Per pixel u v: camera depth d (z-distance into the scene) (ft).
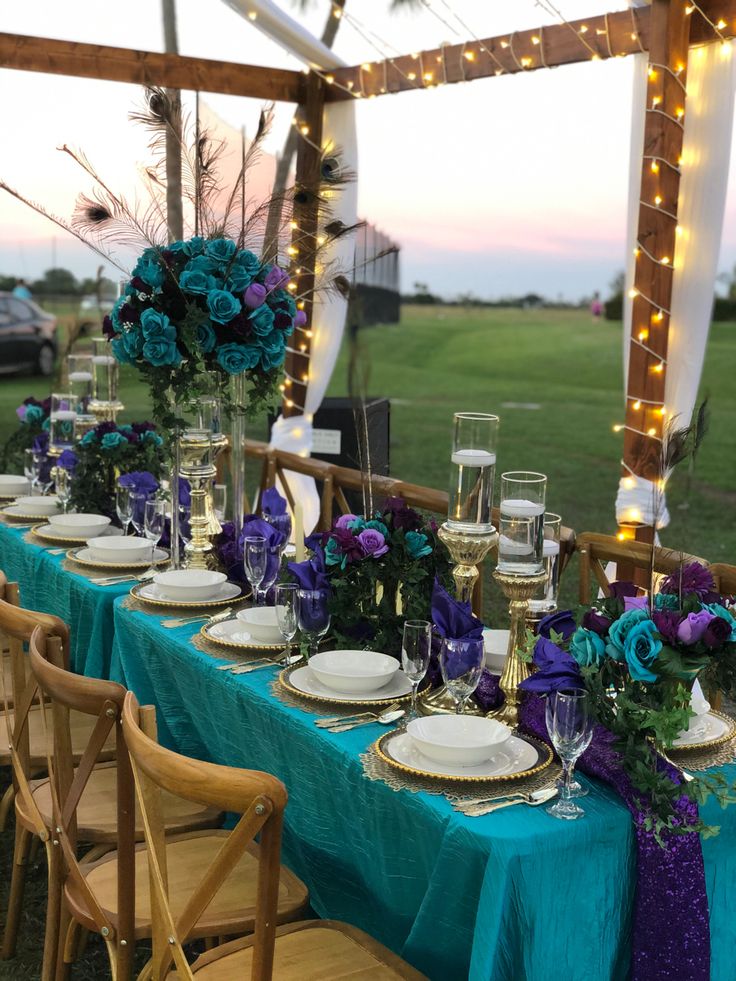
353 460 9.07
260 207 11.05
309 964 6.56
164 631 9.51
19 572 12.84
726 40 13.87
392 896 6.76
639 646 6.20
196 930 7.11
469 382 78.43
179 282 10.61
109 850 8.39
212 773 5.55
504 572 7.32
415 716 7.45
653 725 6.04
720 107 14.10
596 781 6.51
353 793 6.83
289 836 7.88
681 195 14.49
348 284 11.43
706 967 6.05
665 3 13.82
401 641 8.45
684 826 5.98
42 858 11.10
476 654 6.87
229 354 10.78
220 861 5.71
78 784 7.22
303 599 8.20
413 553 8.47
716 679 6.32
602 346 95.50
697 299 14.55
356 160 20.06
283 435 21.04
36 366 53.26
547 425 54.34
